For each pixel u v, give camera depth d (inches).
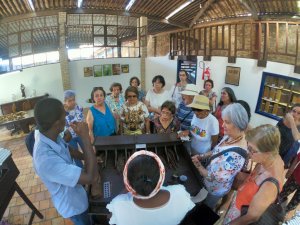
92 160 55.6
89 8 292.5
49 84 289.6
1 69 315.6
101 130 112.8
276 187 50.8
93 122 111.6
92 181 54.7
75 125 57.0
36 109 50.2
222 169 69.2
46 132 51.7
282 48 238.5
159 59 349.7
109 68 327.3
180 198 43.8
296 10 216.7
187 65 323.3
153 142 81.7
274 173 52.6
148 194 39.8
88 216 67.6
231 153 68.2
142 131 120.2
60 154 54.1
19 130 234.7
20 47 306.5
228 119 67.7
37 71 278.5
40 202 120.0
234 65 254.2
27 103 262.4
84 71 313.1
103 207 63.7
